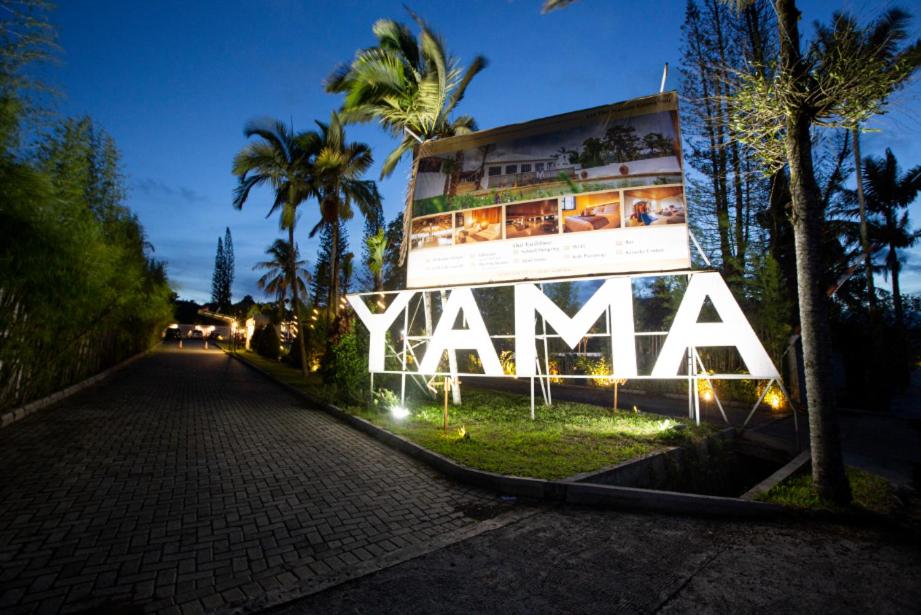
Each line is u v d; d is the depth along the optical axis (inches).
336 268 711.1
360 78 440.5
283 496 187.9
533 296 336.8
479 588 118.4
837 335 584.7
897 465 235.5
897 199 1047.0
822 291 182.1
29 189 230.8
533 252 341.7
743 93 188.7
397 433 293.3
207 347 1899.6
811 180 183.2
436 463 234.2
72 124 312.7
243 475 215.5
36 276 271.6
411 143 504.1
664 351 294.5
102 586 115.9
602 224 325.4
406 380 494.6
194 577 122.1
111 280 420.5
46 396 397.7
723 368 504.7
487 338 343.0
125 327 729.0
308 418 378.9
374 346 401.4
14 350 309.6
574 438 277.6
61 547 136.5
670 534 153.8
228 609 107.7
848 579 123.3
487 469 211.9
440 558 135.8
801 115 180.7
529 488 192.2
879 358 511.8
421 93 453.1
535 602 111.7
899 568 129.6
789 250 544.7
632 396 514.3
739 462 300.4
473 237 362.9
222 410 402.6
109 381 578.2
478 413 371.6
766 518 166.6
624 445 259.6
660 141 320.5
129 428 309.9
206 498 183.2
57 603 107.3
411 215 390.3
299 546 142.6
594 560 134.5
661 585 120.0
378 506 179.2
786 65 178.9
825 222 675.4
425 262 378.9
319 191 721.0
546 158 349.7
